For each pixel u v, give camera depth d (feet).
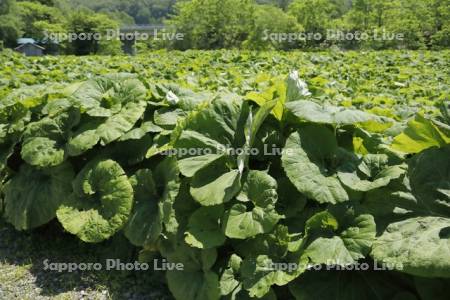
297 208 9.11
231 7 110.93
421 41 88.33
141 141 11.80
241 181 9.42
